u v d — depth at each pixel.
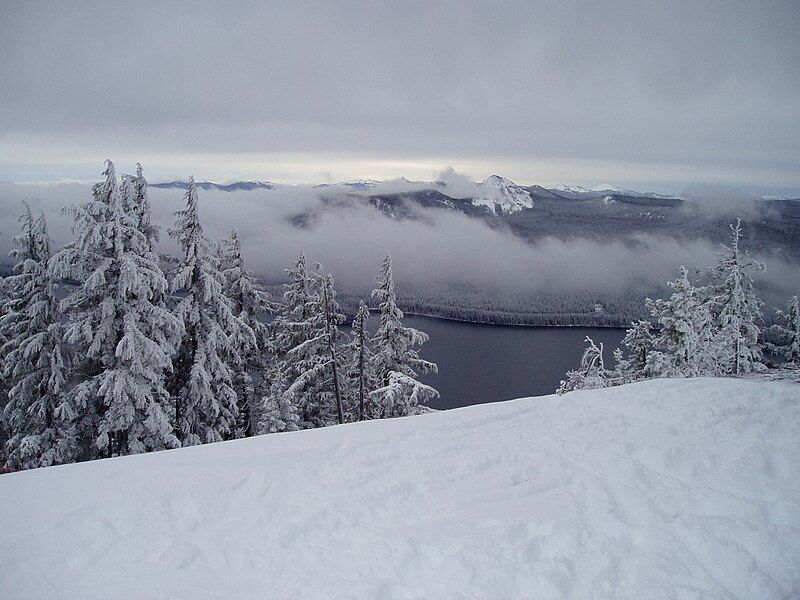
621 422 8.38
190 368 17.69
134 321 14.38
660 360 19.42
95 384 14.63
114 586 5.11
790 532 5.05
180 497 6.66
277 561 5.38
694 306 20.36
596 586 4.55
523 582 4.68
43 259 16.34
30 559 5.53
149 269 14.73
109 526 6.08
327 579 4.96
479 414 9.47
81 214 13.62
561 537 5.33
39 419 15.86
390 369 22.88
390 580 4.88
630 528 5.42
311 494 6.66
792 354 26.00
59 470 7.70
